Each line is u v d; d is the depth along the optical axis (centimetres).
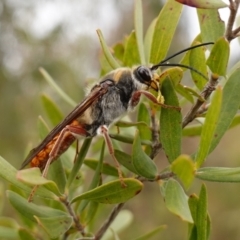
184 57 11
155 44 11
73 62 33
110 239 13
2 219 12
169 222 34
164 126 10
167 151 10
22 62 32
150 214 35
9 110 32
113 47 12
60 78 32
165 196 9
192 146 33
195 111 10
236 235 33
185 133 11
